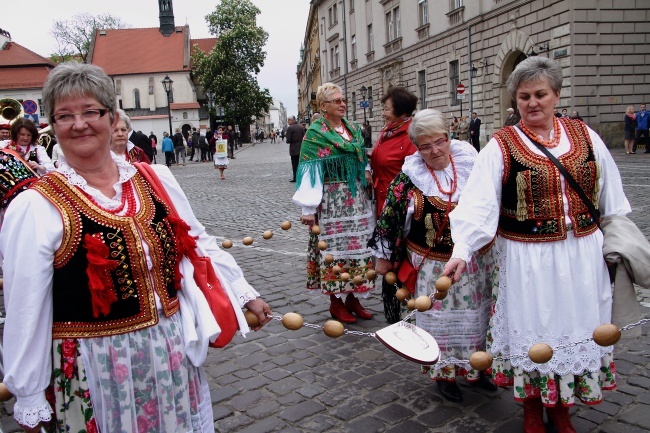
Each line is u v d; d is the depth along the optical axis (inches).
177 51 2534.5
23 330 64.1
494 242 112.4
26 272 64.0
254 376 142.7
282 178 707.4
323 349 159.2
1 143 214.1
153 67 2490.2
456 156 123.3
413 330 98.2
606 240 99.7
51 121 69.5
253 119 2431.1
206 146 1229.1
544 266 98.7
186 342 73.5
